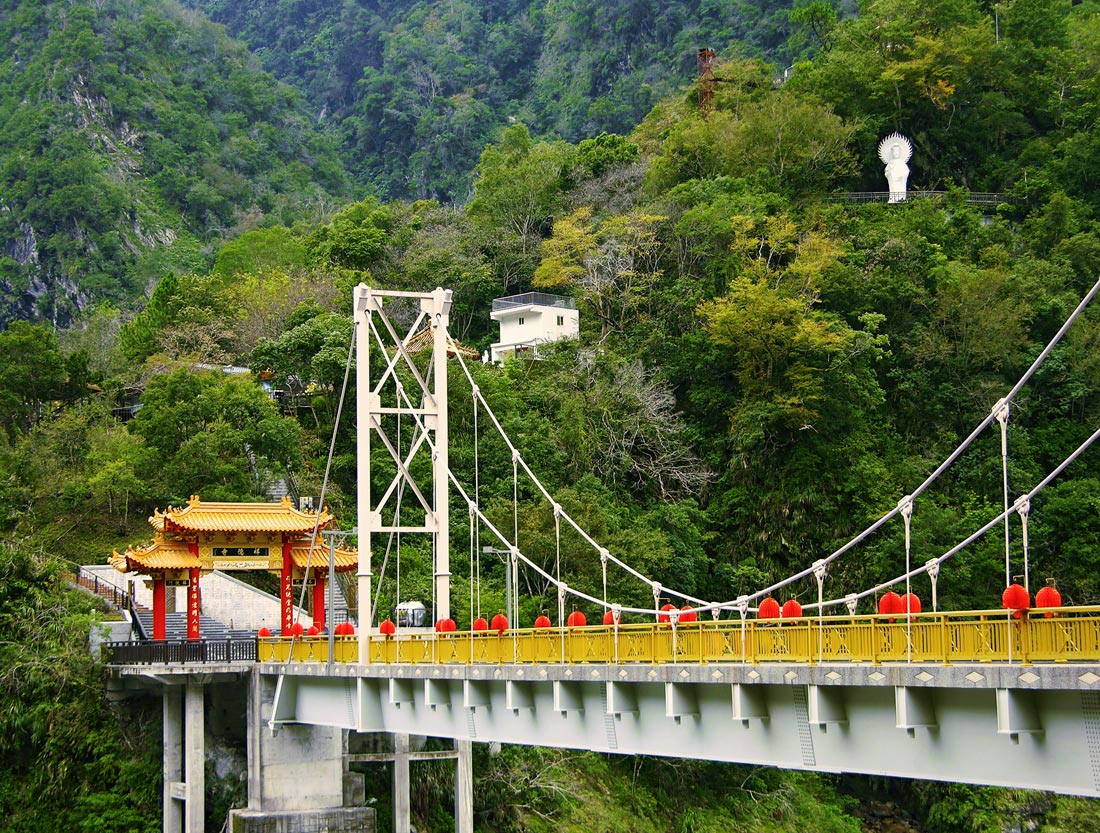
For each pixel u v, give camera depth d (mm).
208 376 189500
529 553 162750
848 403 195125
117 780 122312
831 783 159250
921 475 194375
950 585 180625
